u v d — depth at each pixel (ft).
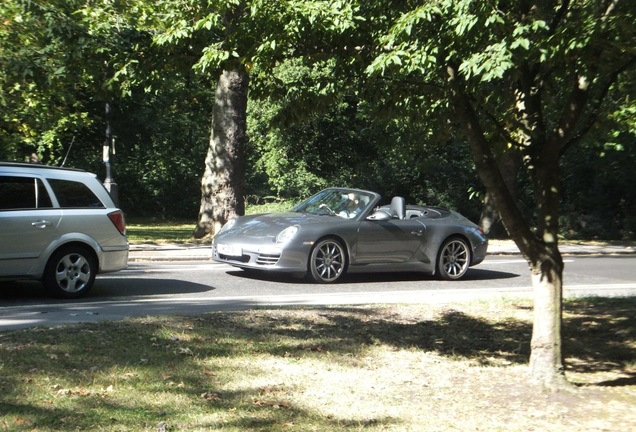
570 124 21.53
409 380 21.89
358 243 44.86
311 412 18.34
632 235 95.81
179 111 149.38
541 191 21.77
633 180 93.61
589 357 26.27
